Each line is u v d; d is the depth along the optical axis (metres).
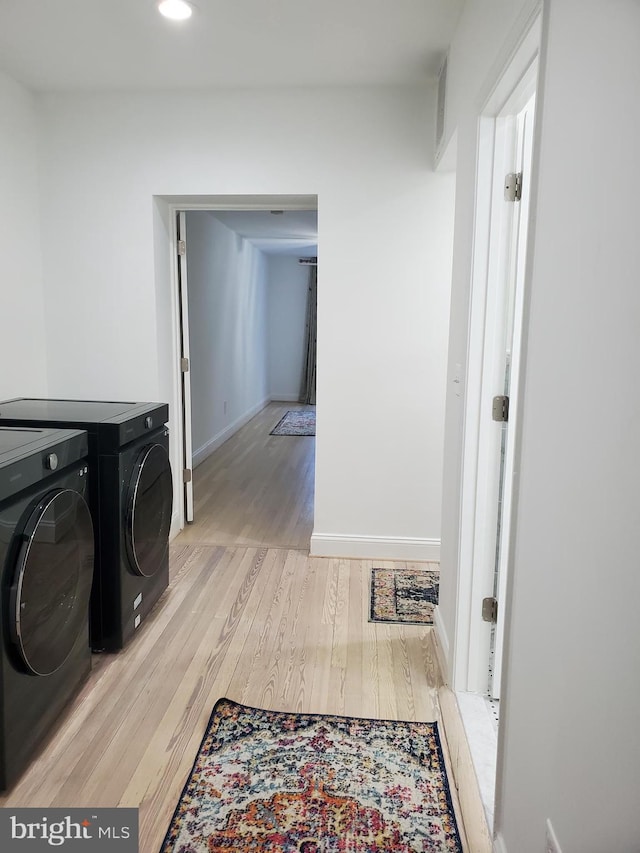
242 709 2.10
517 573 1.34
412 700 2.18
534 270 1.26
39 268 3.38
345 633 2.65
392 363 3.35
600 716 0.87
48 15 2.44
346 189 3.23
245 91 3.20
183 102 3.23
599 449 0.89
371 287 3.29
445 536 2.51
